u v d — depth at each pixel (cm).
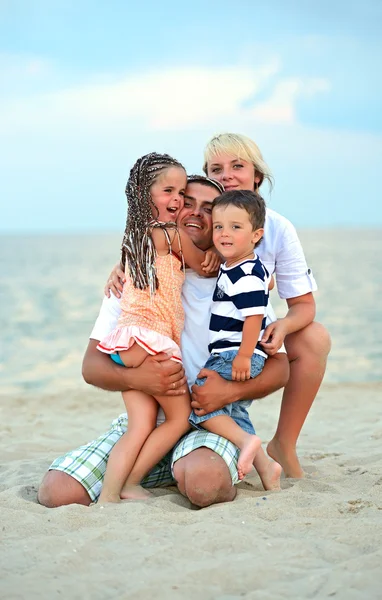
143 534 288
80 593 240
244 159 394
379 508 328
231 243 342
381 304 1931
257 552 270
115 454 352
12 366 1124
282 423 401
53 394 817
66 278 3033
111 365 358
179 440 366
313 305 397
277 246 394
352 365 1109
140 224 356
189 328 368
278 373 362
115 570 257
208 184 372
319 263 3772
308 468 434
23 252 6462
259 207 345
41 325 1622
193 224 369
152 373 344
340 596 234
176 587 242
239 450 351
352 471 429
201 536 283
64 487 346
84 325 1620
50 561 263
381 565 254
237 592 241
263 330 363
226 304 350
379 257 4338
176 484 382
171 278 354
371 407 711
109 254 5859
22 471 445
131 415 357
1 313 1844
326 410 696
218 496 338
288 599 233
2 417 690
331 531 292
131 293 358
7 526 302
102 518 309
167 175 355
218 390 347
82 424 650
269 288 383
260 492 359
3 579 250
